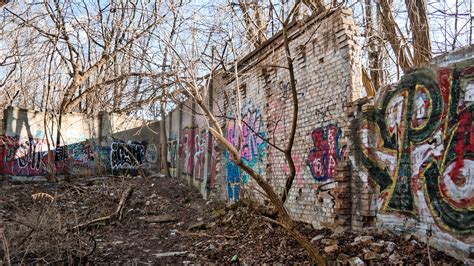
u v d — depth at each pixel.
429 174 4.65
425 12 8.40
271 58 8.54
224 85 11.34
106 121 17.17
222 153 11.24
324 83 6.63
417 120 4.89
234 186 10.24
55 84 16.08
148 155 18.52
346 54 6.07
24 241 5.89
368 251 4.79
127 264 6.04
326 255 5.10
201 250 6.85
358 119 5.80
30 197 10.92
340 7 6.26
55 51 14.46
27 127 15.16
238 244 6.82
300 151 7.30
